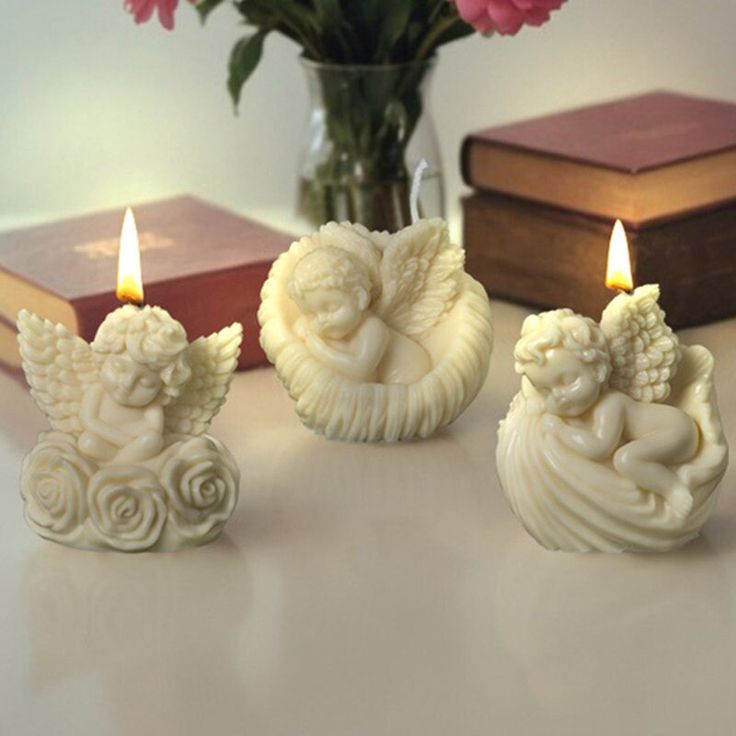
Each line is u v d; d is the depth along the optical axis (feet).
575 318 4.46
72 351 4.61
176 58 8.17
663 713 3.77
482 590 4.36
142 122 8.22
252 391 5.85
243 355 5.99
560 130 6.70
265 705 3.83
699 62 8.77
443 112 8.63
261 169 8.45
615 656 4.02
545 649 4.06
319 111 6.33
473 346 5.36
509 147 6.48
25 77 8.02
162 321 4.53
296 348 5.33
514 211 6.51
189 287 5.76
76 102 8.11
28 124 8.09
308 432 5.49
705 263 6.31
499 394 5.77
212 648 4.09
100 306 5.57
